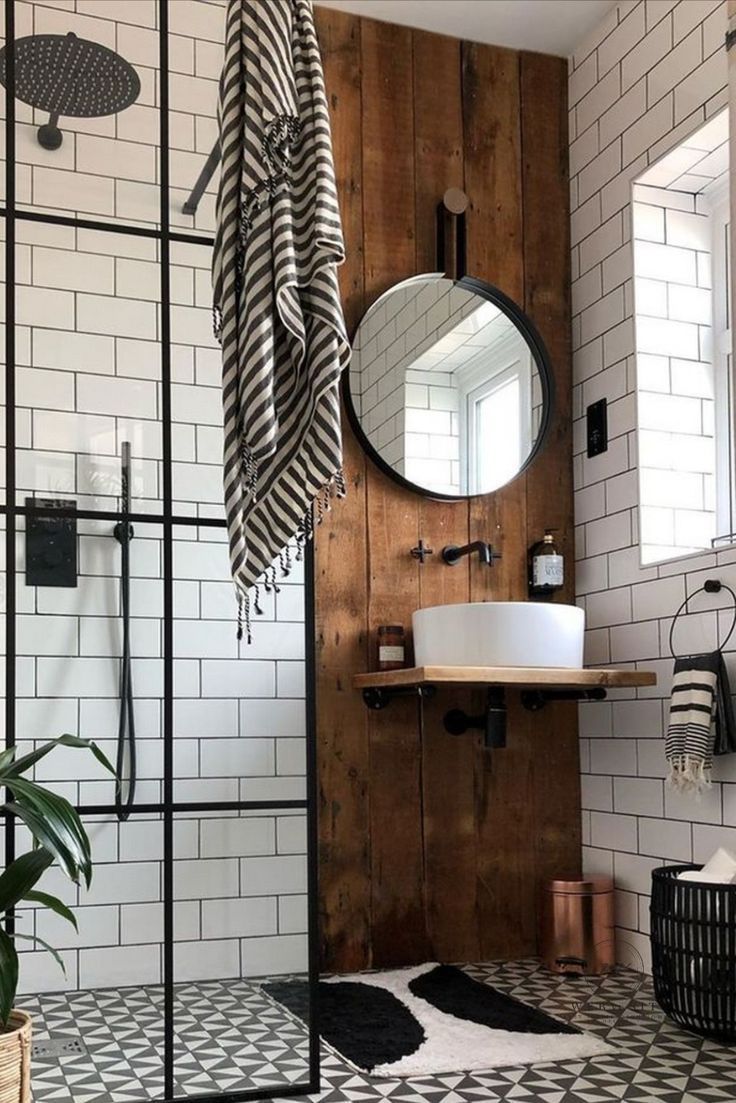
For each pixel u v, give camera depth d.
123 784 2.35
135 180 2.49
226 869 2.40
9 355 2.37
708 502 3.62
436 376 3.80
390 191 3.84
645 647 3.52
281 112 2.13
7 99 2.42
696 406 3.65
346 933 3.52
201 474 2.48
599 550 3.79
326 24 3.83
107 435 2.43
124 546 2.41
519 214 4.00
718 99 3.28
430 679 3.07
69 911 2.06
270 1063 2.39
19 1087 1.93
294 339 2.25
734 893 2.75
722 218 3.69
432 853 3.65
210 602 2.45
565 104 4.09
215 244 2.24
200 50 2.56
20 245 2.40
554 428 3.96
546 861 3.79
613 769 3.67
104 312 2.45
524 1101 2.36
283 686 2.49
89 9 2.49
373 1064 2.58
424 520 3.76
